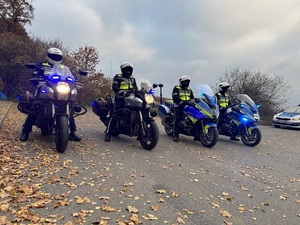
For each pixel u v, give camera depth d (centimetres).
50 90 621
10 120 1014
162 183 503
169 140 948
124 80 811
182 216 381
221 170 632
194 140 955
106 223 340
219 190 498
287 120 1872
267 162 765
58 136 612
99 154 652
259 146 1022
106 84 2206
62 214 353
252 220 393
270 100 2969
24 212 346
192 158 719
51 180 458
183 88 956
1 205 359
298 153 954
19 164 526
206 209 412
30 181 448
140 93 765
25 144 667
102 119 864
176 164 643
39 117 667
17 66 1875
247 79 3056
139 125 766
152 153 724
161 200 424
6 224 317
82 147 700
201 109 886
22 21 2903
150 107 750
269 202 466
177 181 523
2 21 2805
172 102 1035
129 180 498
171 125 1002
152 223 353
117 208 383
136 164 606
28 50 1920
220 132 1063
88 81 2102
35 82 682
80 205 381
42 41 2098
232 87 3056
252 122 990
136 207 392
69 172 505
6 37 1944
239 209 424
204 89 934
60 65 668
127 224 342
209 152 816
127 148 748
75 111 766
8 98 1847
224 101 1064
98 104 855
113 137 873
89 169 536
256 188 531
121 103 798
